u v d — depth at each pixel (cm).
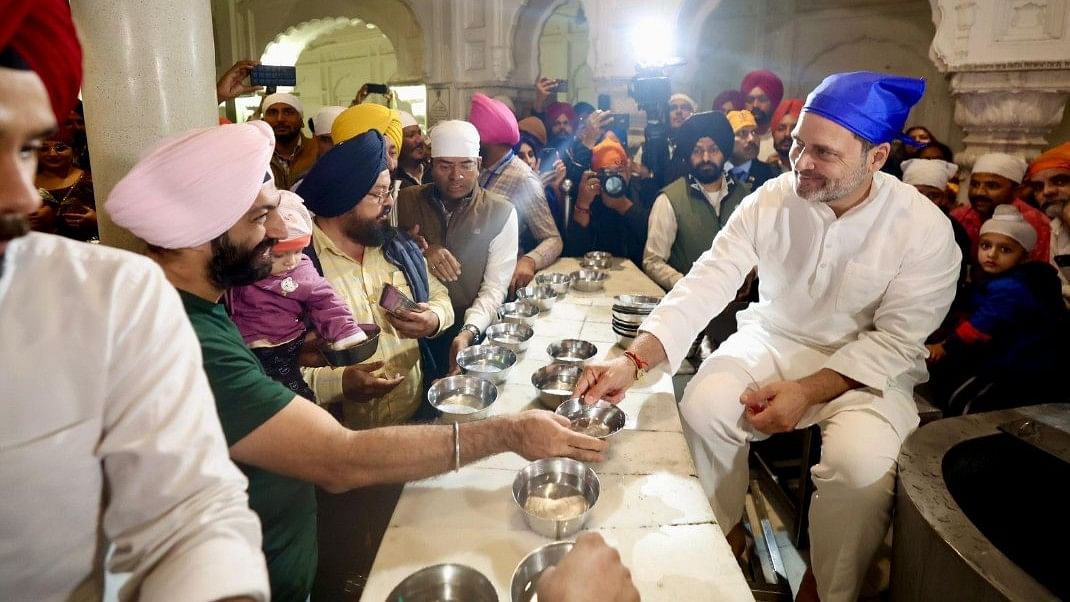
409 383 203
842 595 171
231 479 77
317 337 166
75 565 71
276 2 797
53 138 301
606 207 388
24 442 65
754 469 288
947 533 130
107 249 73
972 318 289
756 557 224
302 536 121
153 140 166
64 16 63
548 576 85
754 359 202
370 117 270
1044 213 317
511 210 265
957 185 385
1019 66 357
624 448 150
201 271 102
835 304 193
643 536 118
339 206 186
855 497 165
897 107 169
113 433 69
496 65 612
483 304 250
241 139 100
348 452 109
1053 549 159
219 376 100
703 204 329
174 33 166
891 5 556
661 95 373
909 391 188
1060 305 279
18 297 66
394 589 97
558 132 490
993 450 168
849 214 184
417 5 652
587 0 511
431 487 131
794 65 608
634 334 212
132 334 70
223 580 67
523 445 125
